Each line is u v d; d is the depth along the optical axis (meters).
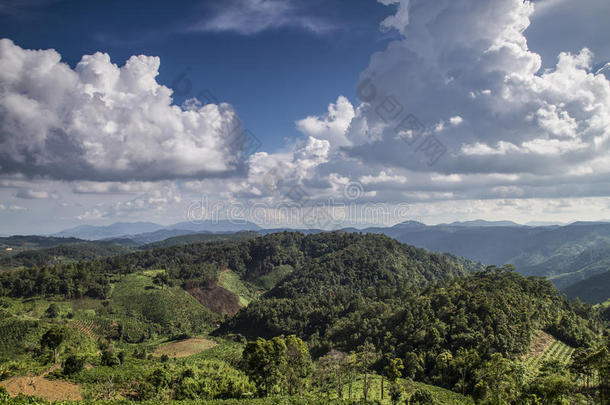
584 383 69.19
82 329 160.00
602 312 159.50
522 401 59.53
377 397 76.88
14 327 132.12
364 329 116.25
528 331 92.06
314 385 87.81
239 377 88.19
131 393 68.50
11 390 61.28
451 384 78.75
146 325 177.50
